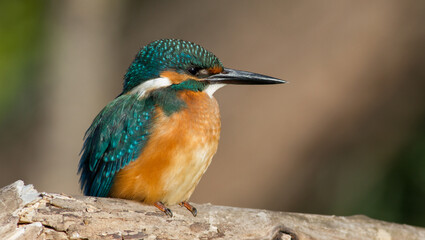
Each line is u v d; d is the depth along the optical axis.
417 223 13.36
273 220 6.81
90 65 16.80
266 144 13.90
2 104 16.81
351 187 14.00
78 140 16.89
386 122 14.17
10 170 16.91
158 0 16.25
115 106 7.64
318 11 13.97
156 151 6.97
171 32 15.49
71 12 16.59
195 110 7.25
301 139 13.89
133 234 6.32
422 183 13.61
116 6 16.73
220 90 14.18
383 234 7.07
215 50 14.43
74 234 6.12
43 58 16.70
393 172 13.92
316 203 14.17
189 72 7.74
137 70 7.86
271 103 13.87
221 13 14.80
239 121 13.95
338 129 14.07
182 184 7.10
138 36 16.23
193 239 6.53
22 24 16.34
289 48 13.99
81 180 8.20
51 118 16.84
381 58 13.84
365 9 13.76
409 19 13.74
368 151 14.21
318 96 13.82
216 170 13.95
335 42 13.84
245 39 14.23
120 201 6.51
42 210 6.10
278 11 14.20
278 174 14.02
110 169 7.30
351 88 13.88
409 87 14.03
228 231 6.62
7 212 5.96
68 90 16.78
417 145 13.94
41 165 16.81
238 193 13.99
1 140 17.17
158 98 7.30
